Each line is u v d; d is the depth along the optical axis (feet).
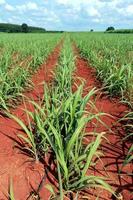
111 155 12.78
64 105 11.90
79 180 9.56
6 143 13.30
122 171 11.65
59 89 18.42
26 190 10.27
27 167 11.51
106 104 19.76
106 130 15.34
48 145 12.42
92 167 11.72
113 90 20.68
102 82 25.50
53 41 76.23
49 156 12.22
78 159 9.96
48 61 41.50
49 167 11.55
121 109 18.83
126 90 19.83
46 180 10.74
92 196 10.05
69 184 10.15
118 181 11.01
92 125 15.88
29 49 43.98
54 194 9.37
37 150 12.32
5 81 18.30
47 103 13.21
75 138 9.86
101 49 51.31
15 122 15.74
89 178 9.45
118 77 19.98
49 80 25.86
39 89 23.06
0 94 16.51
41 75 29.68
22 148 12.87
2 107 16.83
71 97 11.86
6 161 11.88
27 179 10.84
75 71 31.12
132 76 20.51
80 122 10.22
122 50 45.55
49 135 11.37
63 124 11.98
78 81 26.53
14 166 11.57
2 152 12.53
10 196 9.25
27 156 12.32
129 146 13.73
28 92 21.83
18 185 10.50
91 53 39.70
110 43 63.00
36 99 20.21
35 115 12.47
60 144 9.94
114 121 16.74
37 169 11.41
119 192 10.34
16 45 53.26
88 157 9.58
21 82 21.34
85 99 12.10
